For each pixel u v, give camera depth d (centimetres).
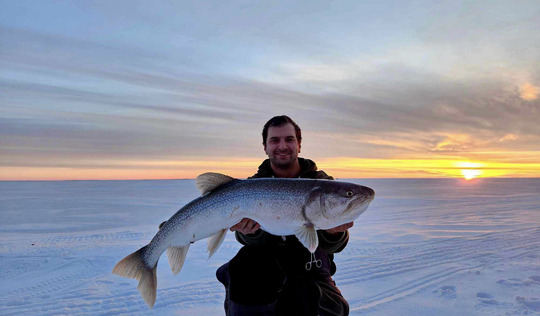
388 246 850
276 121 308
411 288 505
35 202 2808
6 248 889
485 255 720
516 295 453
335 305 261
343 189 269
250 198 275
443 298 452
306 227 269
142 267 306
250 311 257
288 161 304
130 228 1330
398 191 4497
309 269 273
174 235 296
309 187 271
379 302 445
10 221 1577
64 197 3588
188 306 450
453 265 639
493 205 2180
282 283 266
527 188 5403
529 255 711
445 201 2562
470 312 400
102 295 505
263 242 279
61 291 534
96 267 687
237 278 265
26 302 486
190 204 294
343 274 597
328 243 287
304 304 261
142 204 2598
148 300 299
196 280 570
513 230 1090
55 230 1294
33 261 744
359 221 1402
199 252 786
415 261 682
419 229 1160
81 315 432
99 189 6397
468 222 1341
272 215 272
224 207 280
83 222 1537
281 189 272
